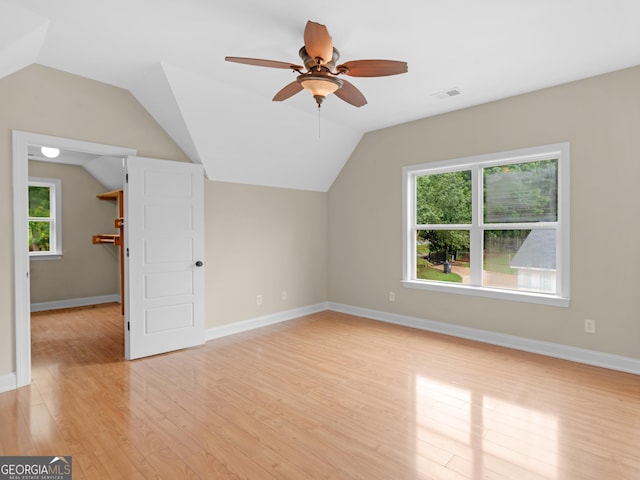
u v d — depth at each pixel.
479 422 2.31
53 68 3.02
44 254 5.60
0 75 2.65
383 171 4.75
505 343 3.74
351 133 4.79
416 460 1.93
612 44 2.64
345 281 5.29
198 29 2.48
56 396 2.68
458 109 4.01
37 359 3.46
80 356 3.54
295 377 3.02
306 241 5.19
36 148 4.80
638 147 2.99
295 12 2.26
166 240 3.62
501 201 3.84
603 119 3.14
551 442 2.09
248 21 2.37
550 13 2.26
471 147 3.93
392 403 2.56
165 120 3.60
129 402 2.58
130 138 3.49
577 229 3.29
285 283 4.93
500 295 3.75
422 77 3.19
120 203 5.47
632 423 2.28
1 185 2.75
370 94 3.57
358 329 4.43
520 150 3.60
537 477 1.80
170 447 2.05
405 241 4.54
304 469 1.87
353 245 5.16
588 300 3.25
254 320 4.54
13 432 2.20
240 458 1.96
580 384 2.84
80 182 5.94
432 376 3.02
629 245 3.05
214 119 3.60
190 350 3.70
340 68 2.27
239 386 2.85
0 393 2.72
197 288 3.83
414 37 2.55
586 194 3.24
